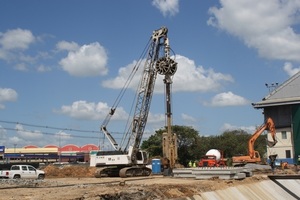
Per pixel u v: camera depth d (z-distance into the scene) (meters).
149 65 49.66
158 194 26.62
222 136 113.06
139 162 47.06
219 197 30.64
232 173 37.59
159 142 95.75
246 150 108.25
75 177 51.03
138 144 47.97
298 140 73.50
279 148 75.12
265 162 57.28
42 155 132.62
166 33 48.62
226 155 108.00
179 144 97.88
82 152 149.62
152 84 49.56
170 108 47.53
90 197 22.73
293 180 43.03
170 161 46.72
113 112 50.31
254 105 78.00
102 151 47.56
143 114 49.31
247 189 35.59
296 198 40.03
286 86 78.44
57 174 55.25
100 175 47.12
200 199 28.50
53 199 21.59
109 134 49.66
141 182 34.28
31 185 31.66
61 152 148.62
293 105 74.81
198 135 101.56
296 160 72.25
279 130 76.00
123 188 27.23
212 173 38.25
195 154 99.06
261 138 113.75
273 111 77.31
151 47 49.56
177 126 98.56
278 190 40.19
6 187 29.33
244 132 120.62
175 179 38.38
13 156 129.75
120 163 45.75
